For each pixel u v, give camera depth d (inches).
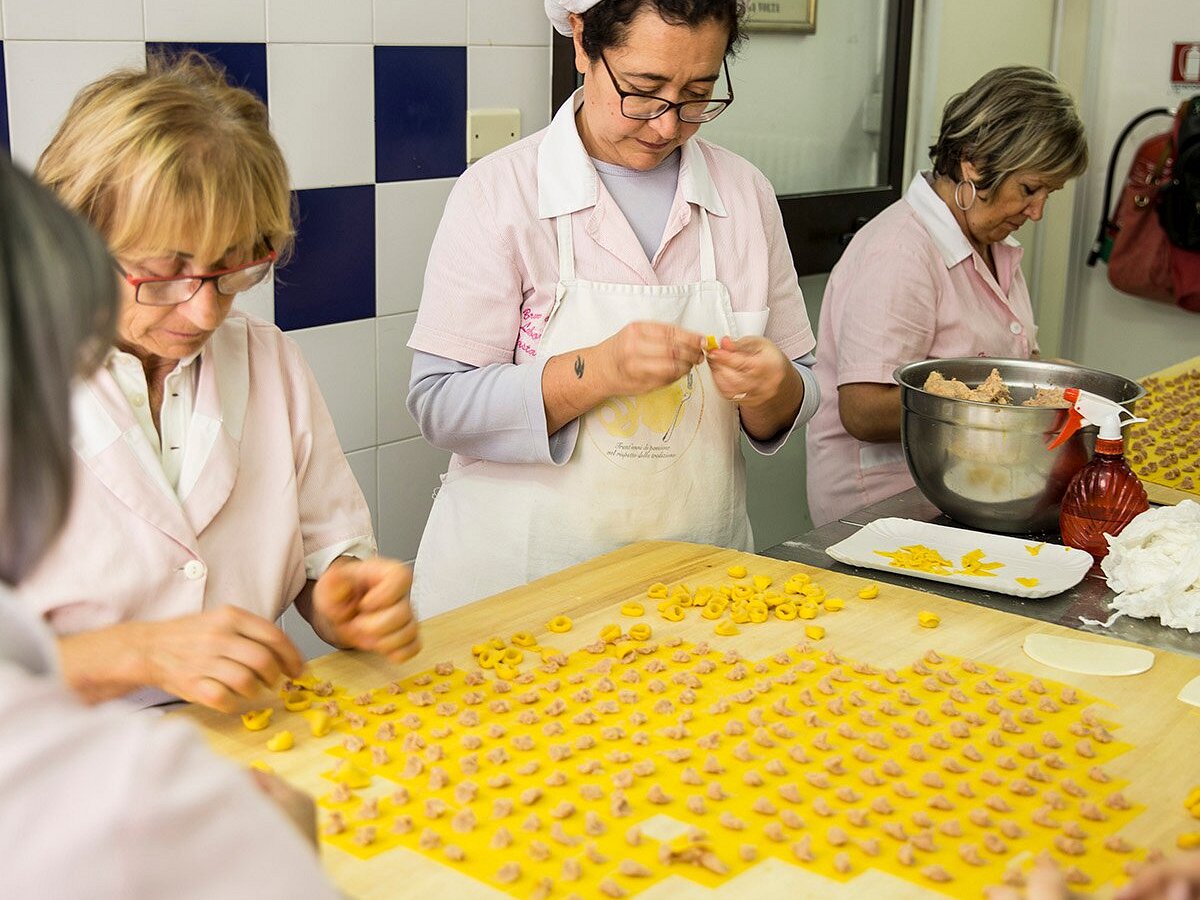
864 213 130.3
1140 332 166.1
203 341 48.8
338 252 87.4
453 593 70.2
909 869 39.8
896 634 57.8
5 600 21.4
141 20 73.5
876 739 47.6
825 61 124.0
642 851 40.5
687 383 67.9
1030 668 54.9
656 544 67.7
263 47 80.0
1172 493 79.0
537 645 55.6
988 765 46.6
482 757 45.9
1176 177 148.9
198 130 43.4
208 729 47.2
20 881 18.6
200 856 20.0
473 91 94.1
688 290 67.9
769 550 69.3
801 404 69.9
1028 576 65.0
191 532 50.0
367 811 41.8
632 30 59.1
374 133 87.9
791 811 42.8
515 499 68.2
